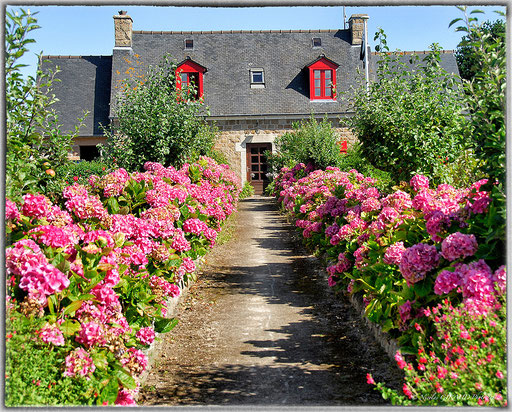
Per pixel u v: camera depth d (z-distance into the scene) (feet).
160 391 14.39
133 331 14.38
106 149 36.42
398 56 28.40
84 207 15.34
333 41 78.38
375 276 17.46
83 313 11.89
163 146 35.37
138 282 15.29
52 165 19.62
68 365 10.69
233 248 36.47
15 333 10.23
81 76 75.46
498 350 9.91
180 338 18.97
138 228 16.12
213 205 33.88
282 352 17.25
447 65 72.38
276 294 24.64
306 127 61.00
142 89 37.19
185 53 75.46
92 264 12.71
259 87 73.51
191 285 26.35
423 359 10.87
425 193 16.62
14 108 15.71
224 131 71.41
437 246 13.84
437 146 24.53
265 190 70.64
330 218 30.30
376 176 36.09
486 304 10.72
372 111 26.48
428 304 13.67
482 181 14.20
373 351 16.70
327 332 19.02
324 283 26.13
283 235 41.22
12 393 9.59
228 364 16.34
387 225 17.38
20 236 12.51
